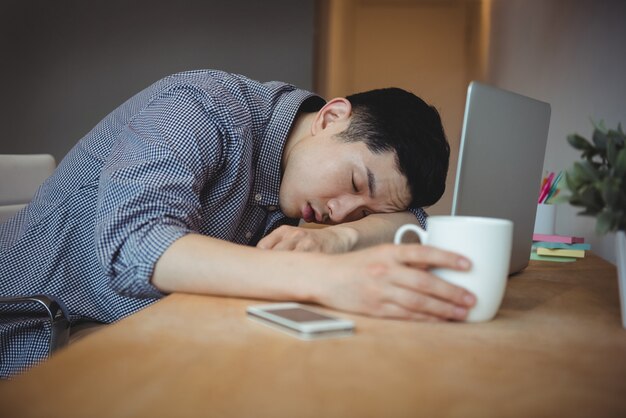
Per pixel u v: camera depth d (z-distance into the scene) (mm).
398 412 490
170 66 5660
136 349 634
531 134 1252
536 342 718
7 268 1349
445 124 5293
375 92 1333
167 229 971
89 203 1356
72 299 1351
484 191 1094
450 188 4867
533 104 1246
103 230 993
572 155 2371
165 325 729
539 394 544
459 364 621
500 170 1137
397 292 783
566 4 2520
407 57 5375
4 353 1285
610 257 1911
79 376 551
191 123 1190
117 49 5668
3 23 5656
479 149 1047
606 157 765
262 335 698
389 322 782
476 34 5164
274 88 1482
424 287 777
